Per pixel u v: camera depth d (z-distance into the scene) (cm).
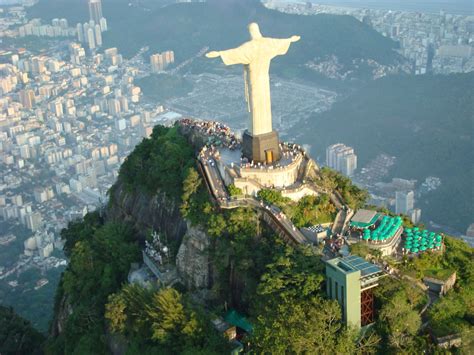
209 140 18262
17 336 19150
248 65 15350
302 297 11681
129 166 19738
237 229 14150
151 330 13600
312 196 14875
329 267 11556
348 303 11175
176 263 15750
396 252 13262
